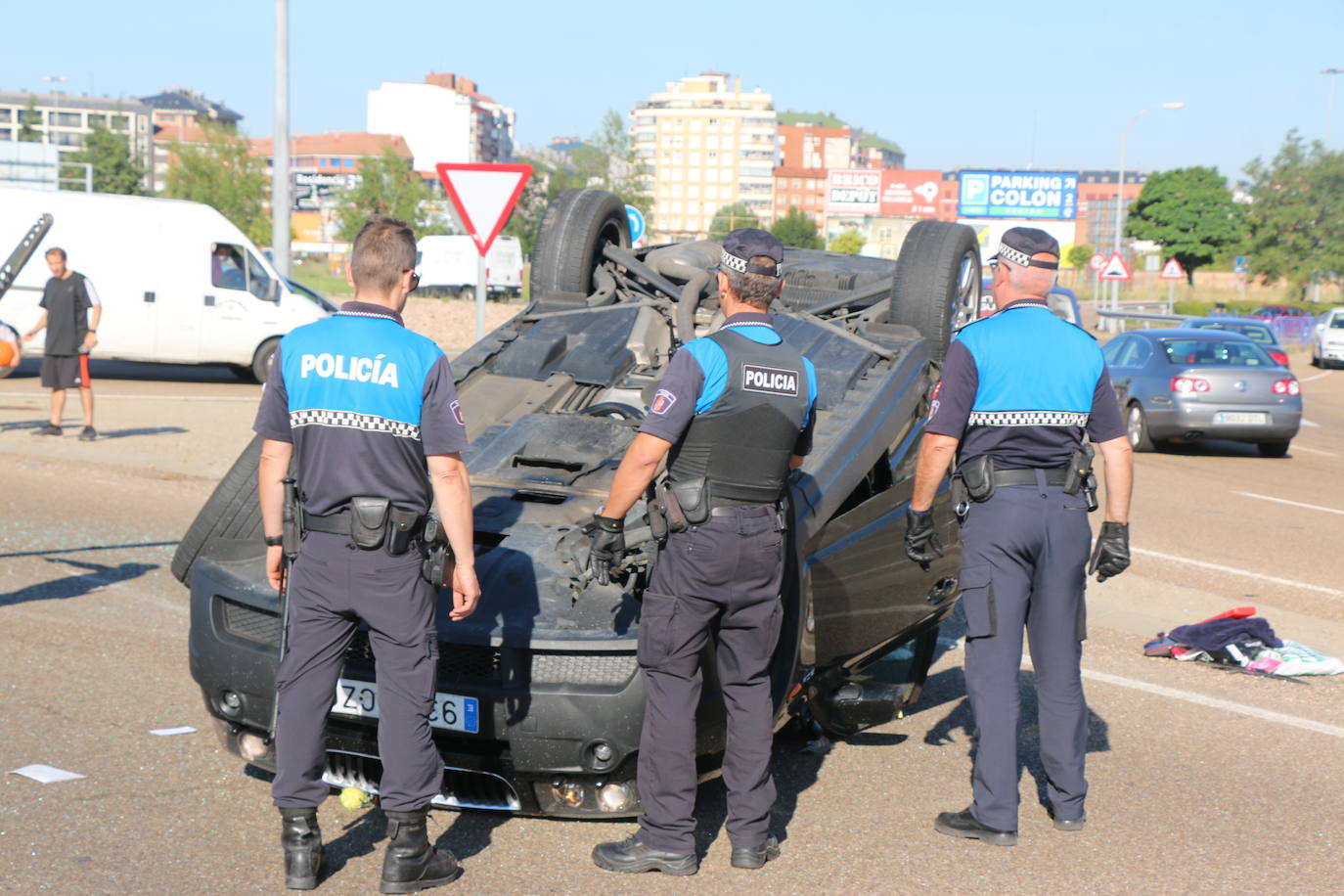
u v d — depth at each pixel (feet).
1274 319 171.94
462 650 12.78
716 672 12.99
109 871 12.10
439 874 12.08
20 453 37.19
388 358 11.58
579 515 14.70
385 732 11.76
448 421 11.72
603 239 21.79
